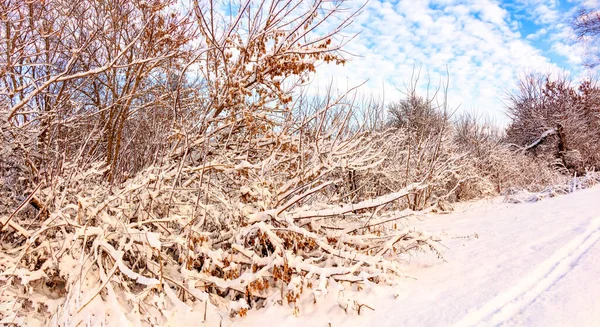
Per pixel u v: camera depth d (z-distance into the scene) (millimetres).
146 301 4094
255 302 4574
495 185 16453
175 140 5789
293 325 3711
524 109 24797
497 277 3893
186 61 6883
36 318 3580
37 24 5598
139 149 7105
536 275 3799
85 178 4797
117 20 6250
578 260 4066
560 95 23328
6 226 4234
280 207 4762
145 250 4207
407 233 4988
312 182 5258
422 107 13672
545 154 21344
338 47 5555
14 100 5238
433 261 5098
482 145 17672
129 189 4414
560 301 3102
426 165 10375
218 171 5676
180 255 4555
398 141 10305
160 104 6566
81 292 3637
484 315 3088
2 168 4707
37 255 4105
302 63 5699
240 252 4766
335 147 5535
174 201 5098
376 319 3479
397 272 4359
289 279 4547
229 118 5793
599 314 2799
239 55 5977
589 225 5492
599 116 22453
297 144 5992
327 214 4844
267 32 5594
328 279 4316
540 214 7441
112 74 6961
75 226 3871
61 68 6395
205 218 5203
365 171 8555
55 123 5078
